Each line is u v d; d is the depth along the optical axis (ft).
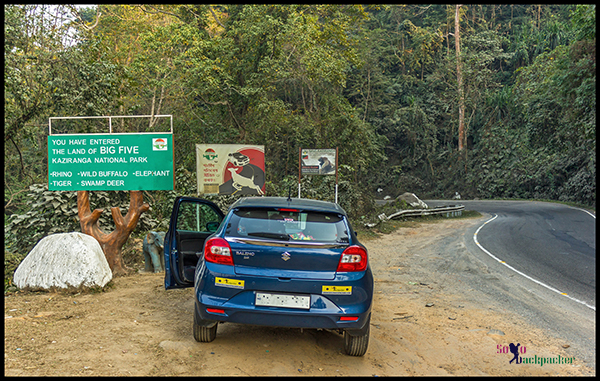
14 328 13.84
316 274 12.03
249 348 13.33
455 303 21.40
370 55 165.48
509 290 24.58
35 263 18.89
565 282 26.89
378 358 13.42
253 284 11.93
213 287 12.08
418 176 194.80
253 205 13.26
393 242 46.75
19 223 31.30
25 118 37.17
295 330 15.35
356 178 88.99
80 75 36.24
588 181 123.65
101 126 42.01
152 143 23.52
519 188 160.66
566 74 85.25
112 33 71.82
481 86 193.26
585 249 41.47
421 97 204.23
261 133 76.84
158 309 17.21
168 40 62.80
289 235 12.52
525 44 188.14
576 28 86.02
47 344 12.73
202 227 39.27
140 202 24.20
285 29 64.95
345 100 90.17
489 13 223.71
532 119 125.80
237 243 12.23
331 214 13.46
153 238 25.09
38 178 54.13
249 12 65.92
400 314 19.03
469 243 45.91
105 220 34.12
